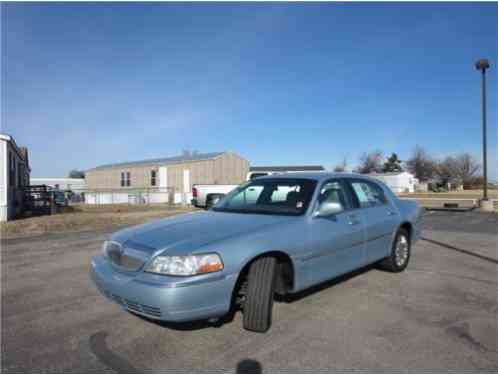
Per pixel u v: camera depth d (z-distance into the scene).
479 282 4.90
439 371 2.67
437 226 11.04
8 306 4.16
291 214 3.89
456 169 67.31
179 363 2.85
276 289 3.64
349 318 3.66
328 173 4.75
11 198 13.64
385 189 5.43
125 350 3.08
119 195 30.73
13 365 2.85
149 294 2.89
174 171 28.30
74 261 6.49
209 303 2.95
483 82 16.23
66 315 3.88
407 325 3.49
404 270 5.51
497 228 10.50
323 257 3.88
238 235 3.25
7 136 12.66
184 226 3.60
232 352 3.00
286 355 2.93
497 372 2.65
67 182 50.22
